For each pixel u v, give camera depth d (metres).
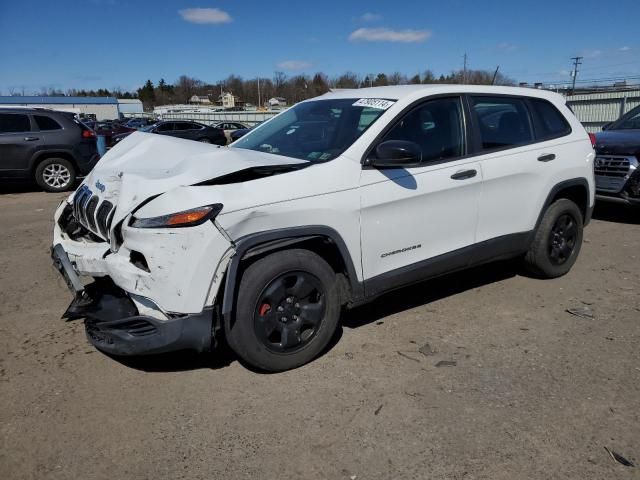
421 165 3.85
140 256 3.12
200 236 2.95
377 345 3.78
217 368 3.49
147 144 4.05
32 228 7.51
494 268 5.43
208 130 28.77
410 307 4.46
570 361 3.54
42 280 5.21
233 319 3.16
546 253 4.86
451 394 3.16
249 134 4.67
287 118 4.55
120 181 3.52
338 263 3.57
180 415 2.98
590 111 22.97
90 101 78.81
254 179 3.21
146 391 3.23
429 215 3.88
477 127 4.24
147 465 2.59
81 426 2.89
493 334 3.95
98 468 2.57
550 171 4.66
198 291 2.99
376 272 3.67
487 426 2.86
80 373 3.44
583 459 2.61
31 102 75.56
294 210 3.22
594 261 5.72
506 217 4.42
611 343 3.80
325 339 3.50
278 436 2.80
